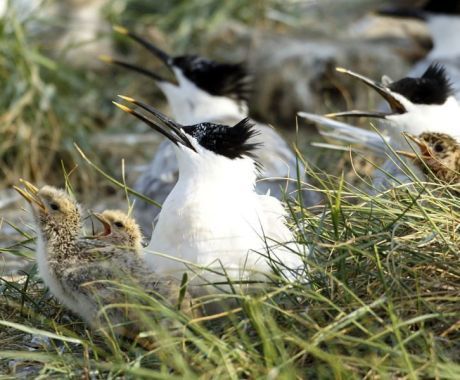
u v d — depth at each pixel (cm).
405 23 2306
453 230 965
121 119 1898
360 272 931
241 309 873
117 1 2172
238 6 2225
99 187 1661
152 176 1406
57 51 2005
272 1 2261
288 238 982
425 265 929
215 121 1520
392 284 898
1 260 1268
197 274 912
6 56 1734
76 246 941
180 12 2170
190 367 830
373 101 2008
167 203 967
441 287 904
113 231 991
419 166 1134
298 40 2173
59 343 951
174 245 945
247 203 964
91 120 1838
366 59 2092
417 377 803
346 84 2067
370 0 2398
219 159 970
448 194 1038
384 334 845
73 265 928
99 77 1992
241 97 1590
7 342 958
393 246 933
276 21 2255
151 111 1016
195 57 1609
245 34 2147
